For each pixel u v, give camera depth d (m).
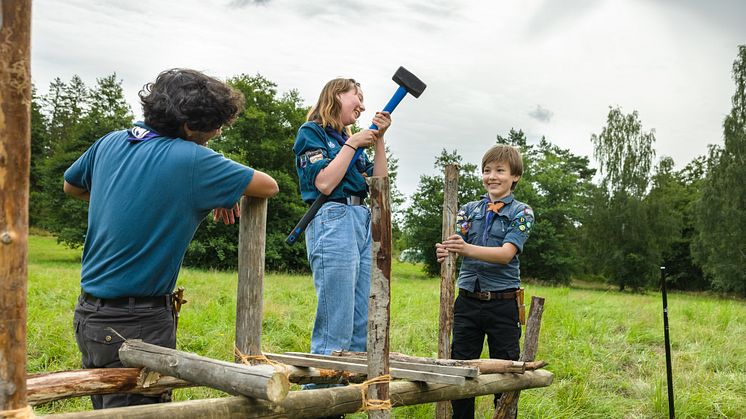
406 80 3.36
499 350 3.78
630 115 42.06
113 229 2.27
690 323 9.83
